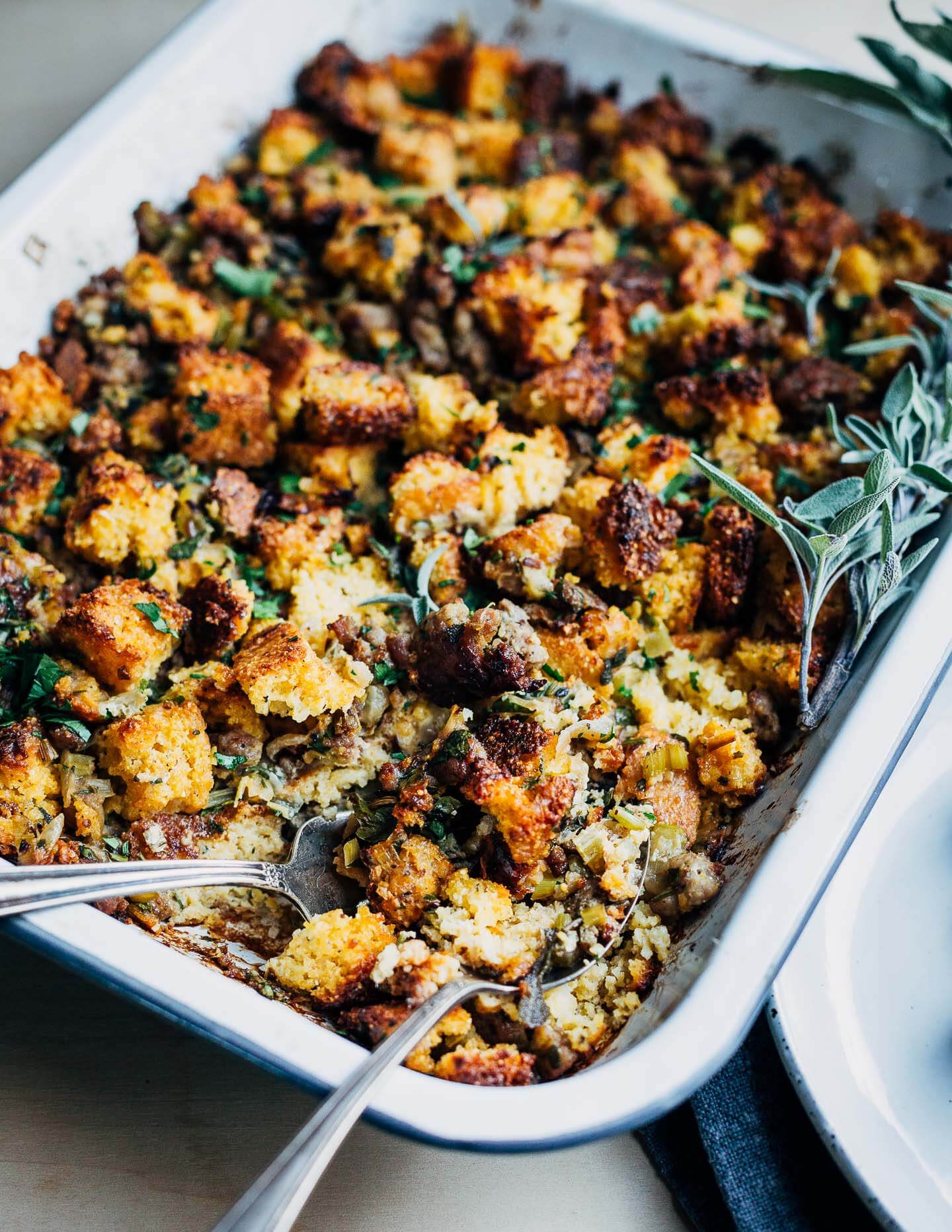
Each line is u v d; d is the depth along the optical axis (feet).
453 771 1.49
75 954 1.34
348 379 1.71
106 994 1.57
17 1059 1.54
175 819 1.54
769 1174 1.45
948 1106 1.46
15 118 2.05
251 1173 1.49
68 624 1.57
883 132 1.89
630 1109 1.30
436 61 2.02
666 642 1.62
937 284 1.84
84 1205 1.48
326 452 1.71
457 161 1.99
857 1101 1.45
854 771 1.42
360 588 1.65
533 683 1.54
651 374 1.83
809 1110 1.44
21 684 1.57
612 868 1.47
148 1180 1.49
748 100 1.94
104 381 1.78
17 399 1.73
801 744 1.54
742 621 1.65
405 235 1.83
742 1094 1.48
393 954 1.42
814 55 1.90
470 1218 1.47
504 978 1.44
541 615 1.60
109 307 1.80
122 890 1.39
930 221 1.90
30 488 1.68
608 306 1.81
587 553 1.65
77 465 1.73
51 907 1.35
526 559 1.61
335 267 1.85
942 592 1.50
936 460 1.56
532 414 1.75
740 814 1.54
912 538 1.59
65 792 1.53
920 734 1.60
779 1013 1.47
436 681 1.55
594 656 1.58
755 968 1.35
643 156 1.95
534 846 1.46
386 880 1.48
